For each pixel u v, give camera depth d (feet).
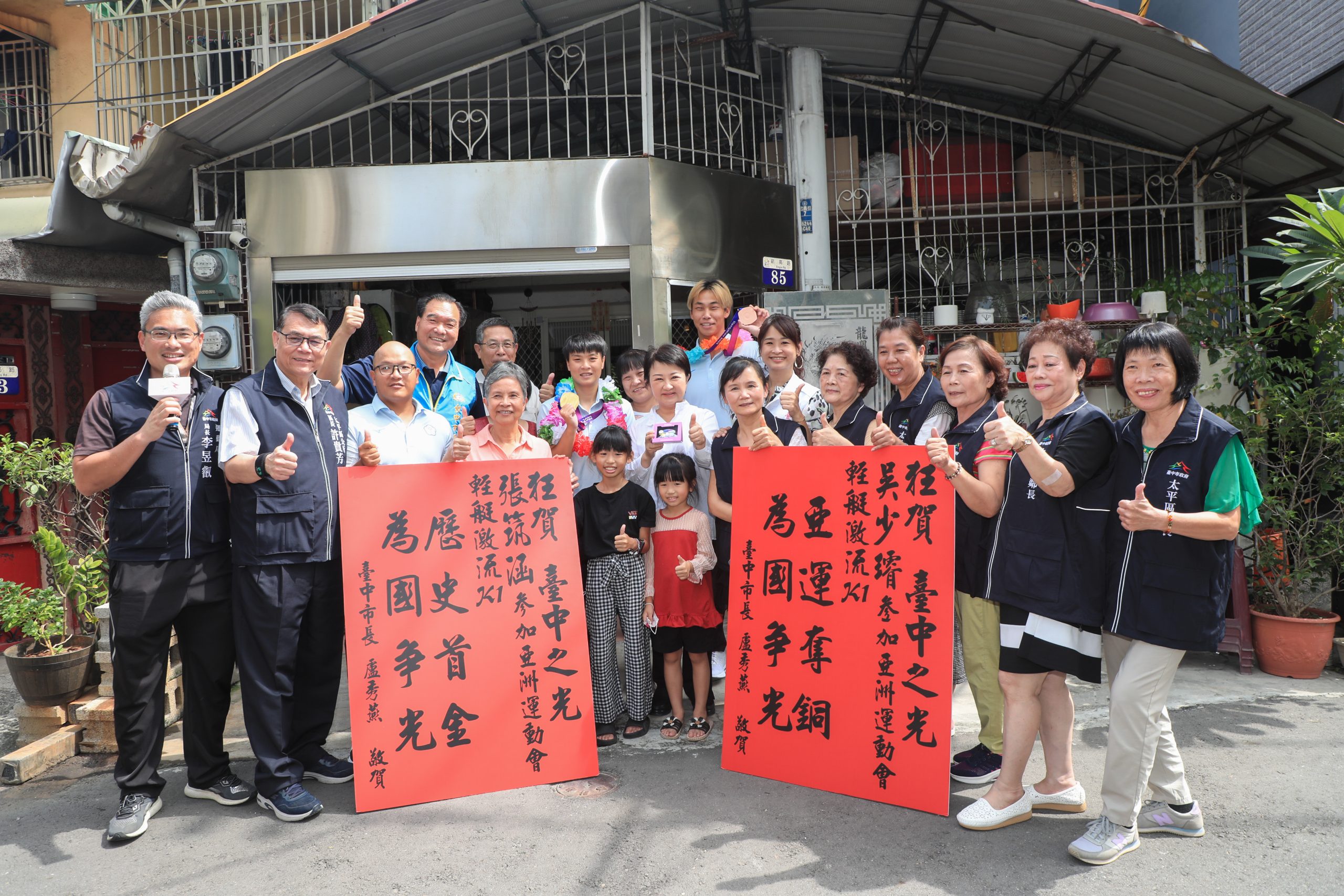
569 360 12.94
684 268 16.39
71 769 11.75
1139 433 8.80
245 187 16.10
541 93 18.57
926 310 19.75
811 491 10.55
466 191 15.99
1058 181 19.20
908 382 11.55
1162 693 8.57
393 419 11.45
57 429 18.76
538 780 10.58
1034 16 14.94
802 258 18.21
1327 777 10.39
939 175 18.92
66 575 13.12
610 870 8.65
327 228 16.05
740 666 10.89
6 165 19.97
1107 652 9.40
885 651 9.94
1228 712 12.62
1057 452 8.80
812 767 10.34
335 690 11.12
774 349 12.57
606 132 20.24
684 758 11.36
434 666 10.37
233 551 10.07
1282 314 15.30
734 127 19.45
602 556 11.99
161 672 10.10
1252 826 9.23
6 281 16.46
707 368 14.34
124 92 19.70
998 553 9.25
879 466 10.14
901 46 17.24
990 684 10.35
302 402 10.39
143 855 9.25
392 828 9.61
